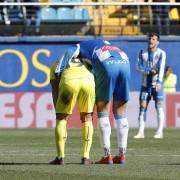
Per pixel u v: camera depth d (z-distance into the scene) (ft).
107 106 96.58
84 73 93.56
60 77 95.76
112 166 93.40
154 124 201.87
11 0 228.02
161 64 155.02
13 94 197.26
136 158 106.32
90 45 95.45
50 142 143.43
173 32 220.64
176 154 114.01
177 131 185.16
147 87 157.17
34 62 205.46
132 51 209.36
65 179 78.64
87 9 226.99
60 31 217.77
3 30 214.69
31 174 83.05
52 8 224.12
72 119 197.26
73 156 109.50
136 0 231.09
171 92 200.34
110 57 94.43
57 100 94.73
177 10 229.25
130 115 201.46
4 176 81.10
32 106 197.57
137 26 220.84
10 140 149.38
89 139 95.81
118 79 95.81
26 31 215.92
